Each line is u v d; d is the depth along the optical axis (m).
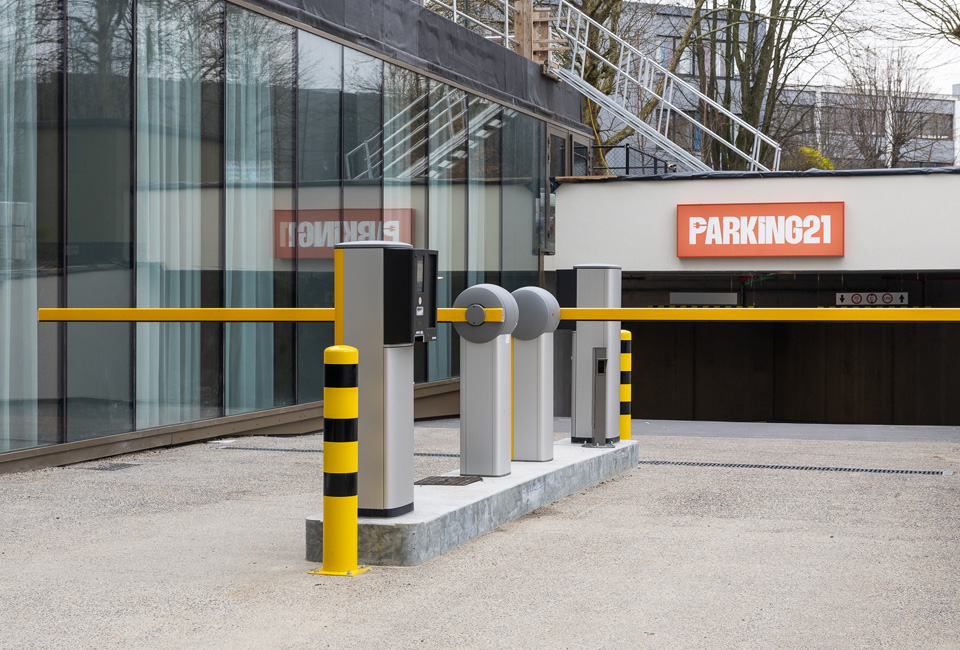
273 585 4.61
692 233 18.64
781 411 26.50
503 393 6.52
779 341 26.44
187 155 10.19
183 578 4.74
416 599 4.37
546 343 7.21
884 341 25.75
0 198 8.01
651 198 18.89
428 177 15.00
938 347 25.38
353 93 13.04
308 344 12.22
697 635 3.88
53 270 8.53
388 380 5.06
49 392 8.49
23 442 8.25
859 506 6.74
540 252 19.11
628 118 21.91
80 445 8.72
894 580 4.75
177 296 10.05
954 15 29.30
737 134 34.88
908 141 39.34
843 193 17.97
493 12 25.95
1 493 7.14
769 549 5.39
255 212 11.20
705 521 6.18
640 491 7.33
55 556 5.21
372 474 5.09
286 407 11.73
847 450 10.03
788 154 36.88
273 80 11.47
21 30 8.21
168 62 9.91
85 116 8.88
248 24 11.05
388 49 13.78
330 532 4.81
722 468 8.57
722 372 26.75
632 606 4.28
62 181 8.63
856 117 39.47
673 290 24.36
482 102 16.75
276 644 3.77
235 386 10.95
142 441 9.50
